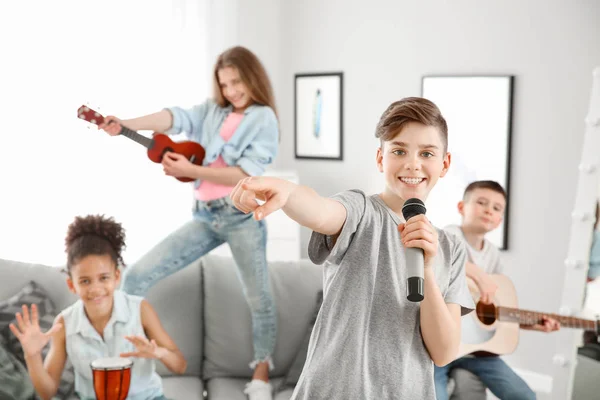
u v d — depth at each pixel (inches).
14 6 147.6
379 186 184.2
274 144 115.5
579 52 139.7
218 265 122.2
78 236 105.6
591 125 126.4
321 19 195.5
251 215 113.0
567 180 142.8
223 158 115.6
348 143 191.5
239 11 197.0
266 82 116.2
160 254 114.6
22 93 150.0
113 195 165.2
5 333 103.8
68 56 155.9
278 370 118.3
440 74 165.8
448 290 54.5
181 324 117.0
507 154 152.1
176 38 175.9
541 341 150.3
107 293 105.6
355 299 49.9
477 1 156.9
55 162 155.6
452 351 51.3
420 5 169.2
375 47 181.3
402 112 51.4
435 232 47.9
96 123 111.9
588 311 123.6
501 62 153.0
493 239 155.6
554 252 145.9
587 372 122.4
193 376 117.7
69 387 104.0
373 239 50.3
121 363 88.0
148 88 170.6
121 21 164.4
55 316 107.2
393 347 49.9
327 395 49.4
